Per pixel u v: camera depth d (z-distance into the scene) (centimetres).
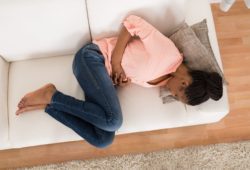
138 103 163
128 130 163
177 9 153
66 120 155
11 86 166
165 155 195
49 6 142
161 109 162
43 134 158
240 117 205
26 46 160
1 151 199
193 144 199
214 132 202
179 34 155
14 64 171
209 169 192
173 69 149
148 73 153
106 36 164
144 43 150
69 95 162
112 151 198
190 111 162
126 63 159
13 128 159
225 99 151
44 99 154
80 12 148
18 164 196
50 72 168
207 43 154
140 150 197
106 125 155
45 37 156
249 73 212
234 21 224
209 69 146
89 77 157
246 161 194
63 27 153
